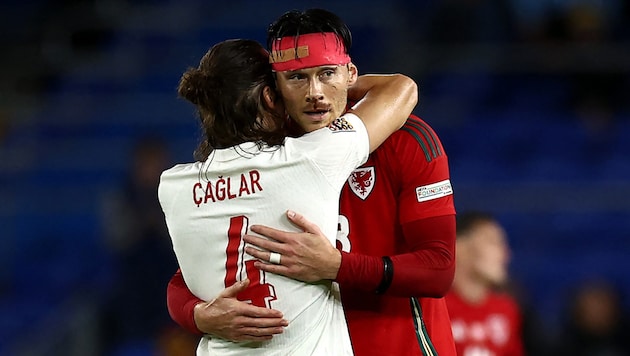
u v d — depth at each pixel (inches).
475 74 1492.4
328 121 434.6
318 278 420.8
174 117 1461.6
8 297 1239.5
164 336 997.8
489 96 1483.8
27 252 1289.4
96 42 1577.3
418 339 458.0
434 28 1514.5
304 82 427.5
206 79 430.6
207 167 429.1
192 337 987.9
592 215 1270.9
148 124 1444.4
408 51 1494.8
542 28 1489.9
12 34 1562.5
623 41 1508.4
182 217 434.9
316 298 427.5
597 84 1461.6
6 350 1168.8
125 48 1568.7
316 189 418.9
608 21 1523.1
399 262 426.3
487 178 1363.2
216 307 422.6
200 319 429.7
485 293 839.7
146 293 998.4
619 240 1259.8
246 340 423.5
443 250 438.0
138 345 1005.2
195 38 1592.0
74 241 1298.0
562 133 1429.6
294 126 462.0
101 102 1482.5
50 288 1246.3
